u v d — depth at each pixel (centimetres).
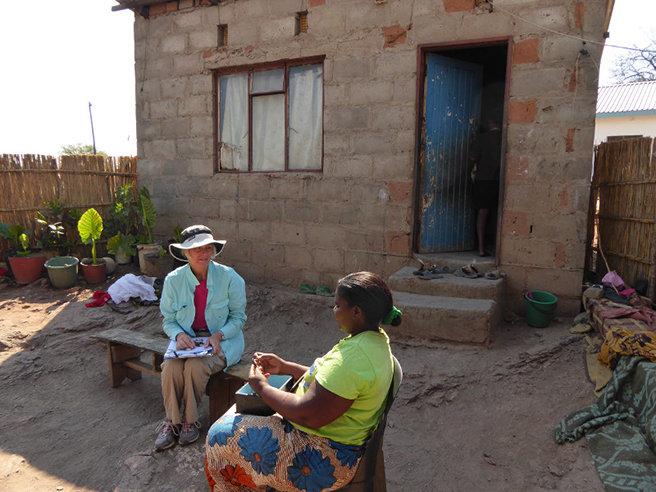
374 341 199
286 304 641
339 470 200
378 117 607
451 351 468
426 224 618
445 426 373
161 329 577
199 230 342
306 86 670
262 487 217
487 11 537
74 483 319
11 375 465
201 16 722
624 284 527
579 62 500
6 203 757
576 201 514
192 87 745
